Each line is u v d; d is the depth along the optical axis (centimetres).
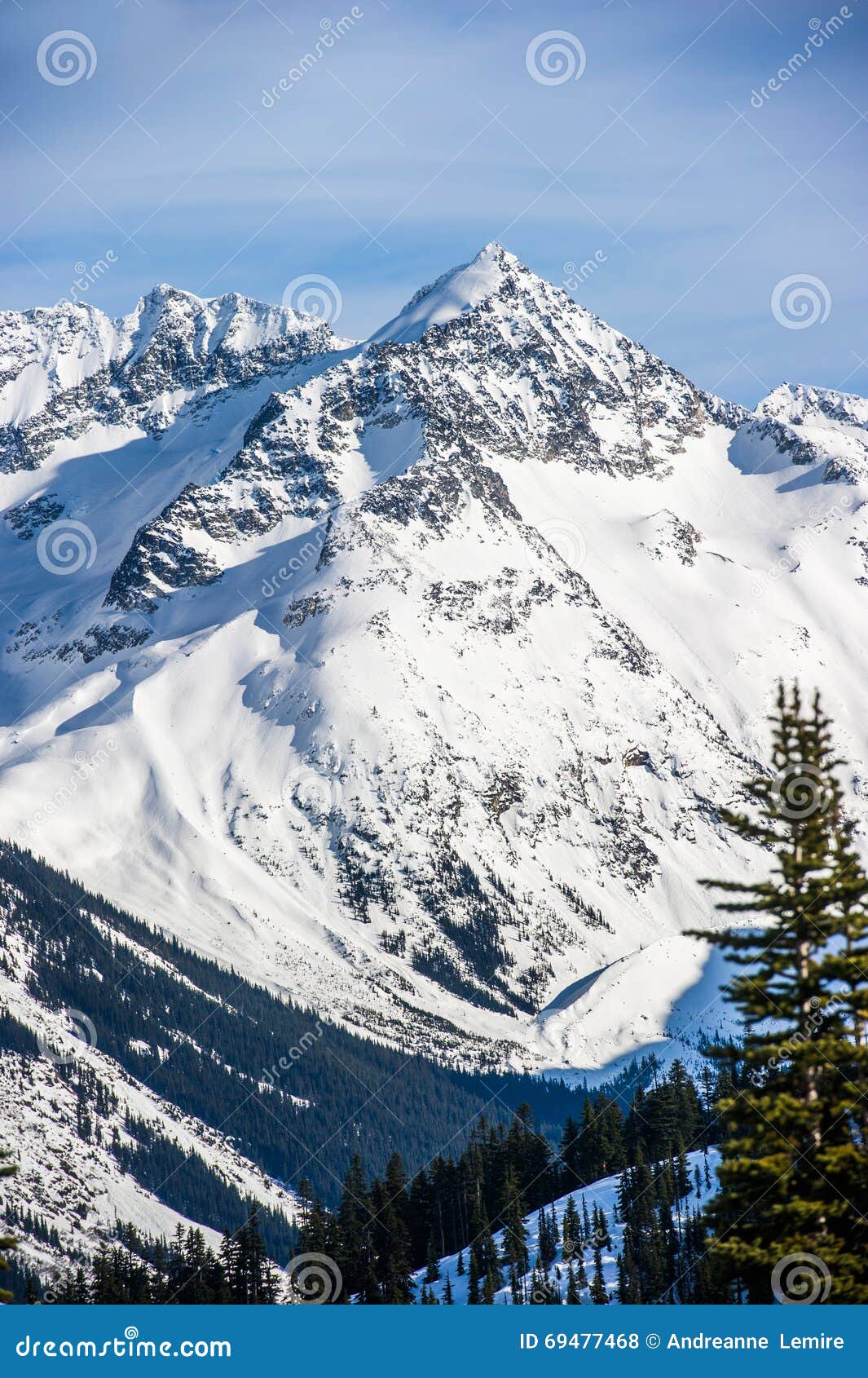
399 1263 16400
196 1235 17338
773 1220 5741
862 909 5897
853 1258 5662
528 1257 16812
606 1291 15075
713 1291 10625
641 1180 16612
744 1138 5844
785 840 5962
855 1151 5675
